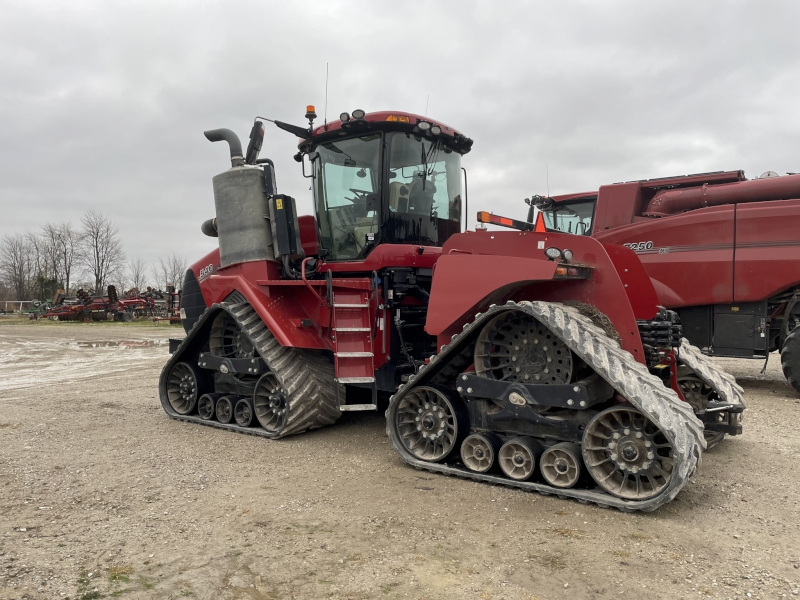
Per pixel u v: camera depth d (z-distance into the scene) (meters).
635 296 4.83
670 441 3.43
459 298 4.39
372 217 5.86
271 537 3.35
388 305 5.70
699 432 3.55
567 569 2.93
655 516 3.60
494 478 4.17
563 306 4.12
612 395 4.05
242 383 6.11
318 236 6.29
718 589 2.73
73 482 4.36
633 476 3.82
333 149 6.10
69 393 8.61
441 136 6.09
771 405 7.11
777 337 8.31
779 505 3.79
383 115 5.71
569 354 3.99
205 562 3.04
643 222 8.88
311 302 5.75
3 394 8.61
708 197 8.60
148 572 2.94
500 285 4.19
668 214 8.92
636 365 3.76
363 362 5.40
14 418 6.72
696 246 8.37
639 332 4.23
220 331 6.44
